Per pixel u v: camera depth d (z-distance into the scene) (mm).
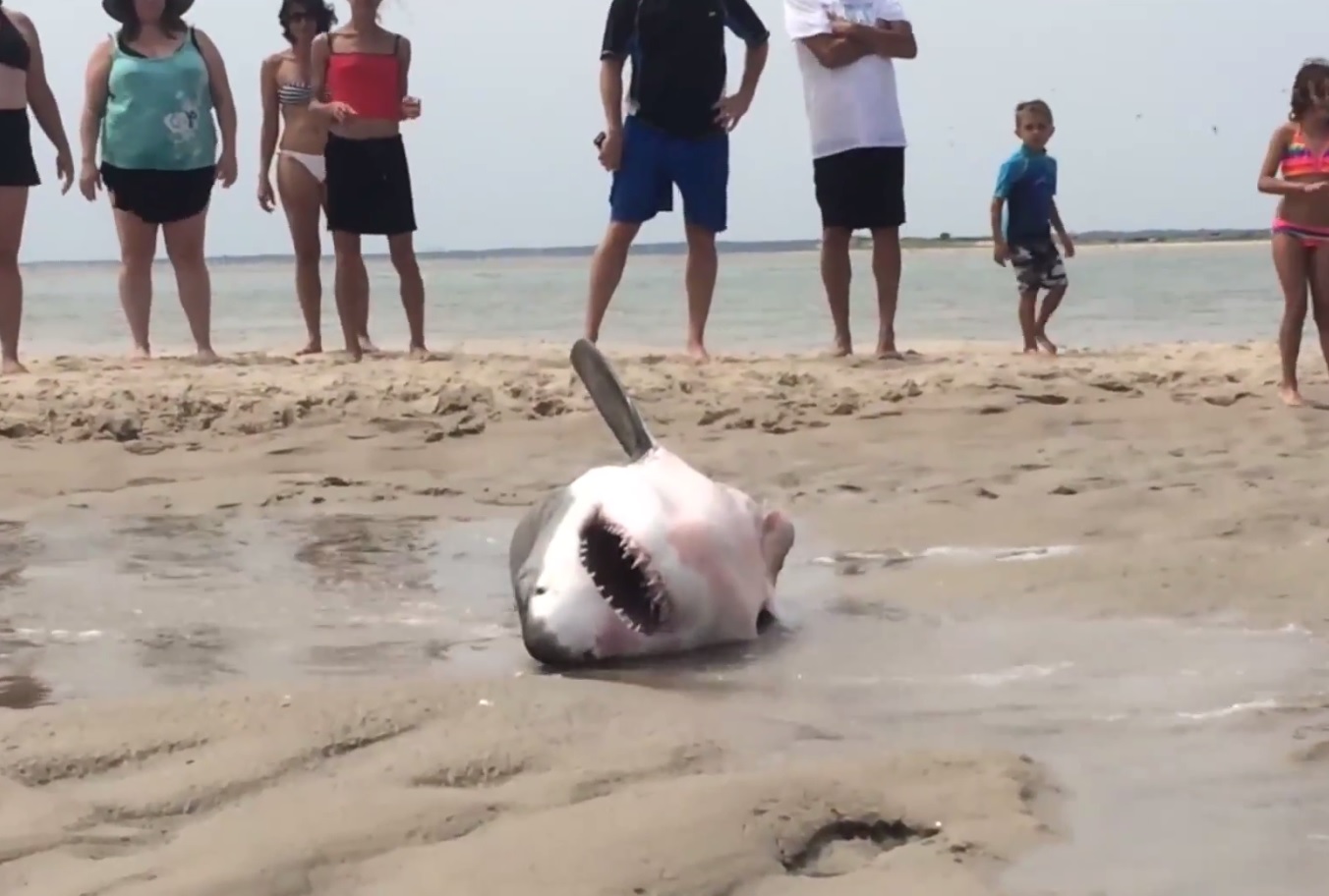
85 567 4430
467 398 7195
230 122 9133
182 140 8836
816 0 8664
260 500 5398
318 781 2381
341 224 9133
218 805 2303
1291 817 2246
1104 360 9125
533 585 3400
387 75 9078
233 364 8820
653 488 3516
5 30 8039
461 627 3723
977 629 3547
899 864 2062
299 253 9672
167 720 2664
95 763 2486
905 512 4945
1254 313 16234
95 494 5520
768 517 3725
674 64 8188
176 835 2174
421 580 4246
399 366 8461
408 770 2408
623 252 8414
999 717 2828
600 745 2559
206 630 3695
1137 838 2170
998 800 2281
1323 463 5539
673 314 17188
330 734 2592
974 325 14812
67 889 1941
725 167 8531
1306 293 7188
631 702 2863
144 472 5898
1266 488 5062
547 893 1923
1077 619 3596
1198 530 4488
